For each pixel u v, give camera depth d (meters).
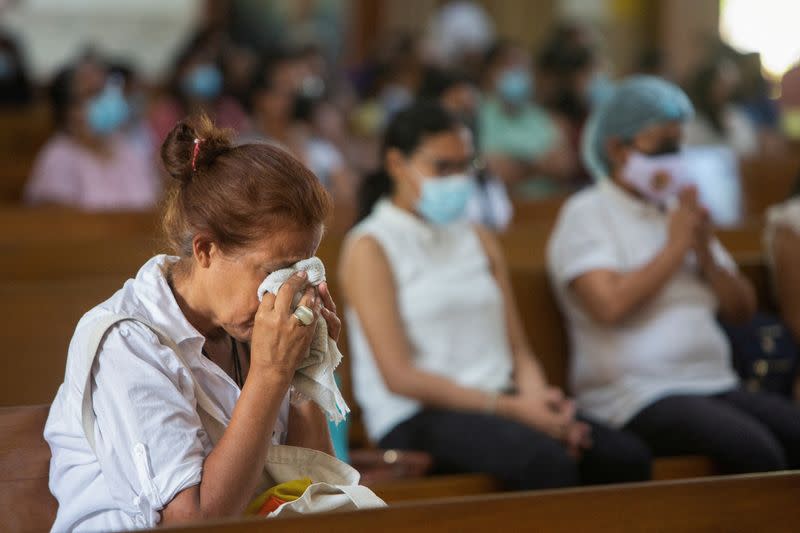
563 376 7.79
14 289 6.64
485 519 3.38
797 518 3.69
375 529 3.27
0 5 24.80
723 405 6.96
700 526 3.61
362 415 7.58
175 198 3.85
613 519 3.52
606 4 25.91
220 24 16.52
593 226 7.29
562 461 6.16
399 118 6.95
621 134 7.28
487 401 6.54
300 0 27.36
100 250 8.70
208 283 3.82
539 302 7.77
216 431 3.89
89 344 3.76
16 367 6.59
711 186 13.26
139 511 3.67
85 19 25.66
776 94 17.94
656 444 6.96
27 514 4.14
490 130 15.36
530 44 26.20
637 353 7.15
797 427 6.98
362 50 28.09
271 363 3.67
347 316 7.11
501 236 10.00
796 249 7.74
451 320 6.81
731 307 7.39
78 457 3.87
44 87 20.84
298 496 3.89
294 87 13.76
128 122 14.06
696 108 15.70
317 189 3.77
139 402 3.70
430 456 6.47
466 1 26.56
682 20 25.59
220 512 3.64
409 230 6.87
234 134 3.97
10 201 13.92
